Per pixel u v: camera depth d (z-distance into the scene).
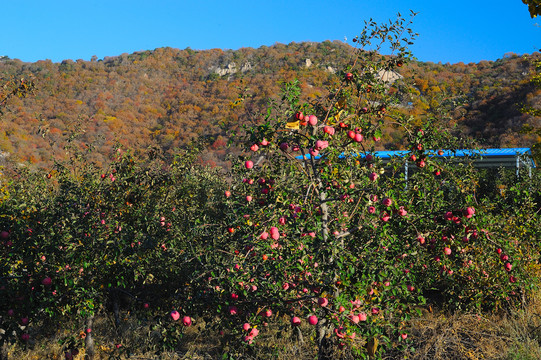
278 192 4.27
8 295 4.69
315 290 4.35
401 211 4.29
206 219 6.06
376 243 4.38
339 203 5.13
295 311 4.82
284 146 4.33
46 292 4.80
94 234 5.17
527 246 6.81
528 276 6.70
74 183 6.36
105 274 5.76
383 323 4.09
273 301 4.47
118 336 7.10
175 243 6.47
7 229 4.98
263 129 4.10
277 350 5.30
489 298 7.10
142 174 6.71
